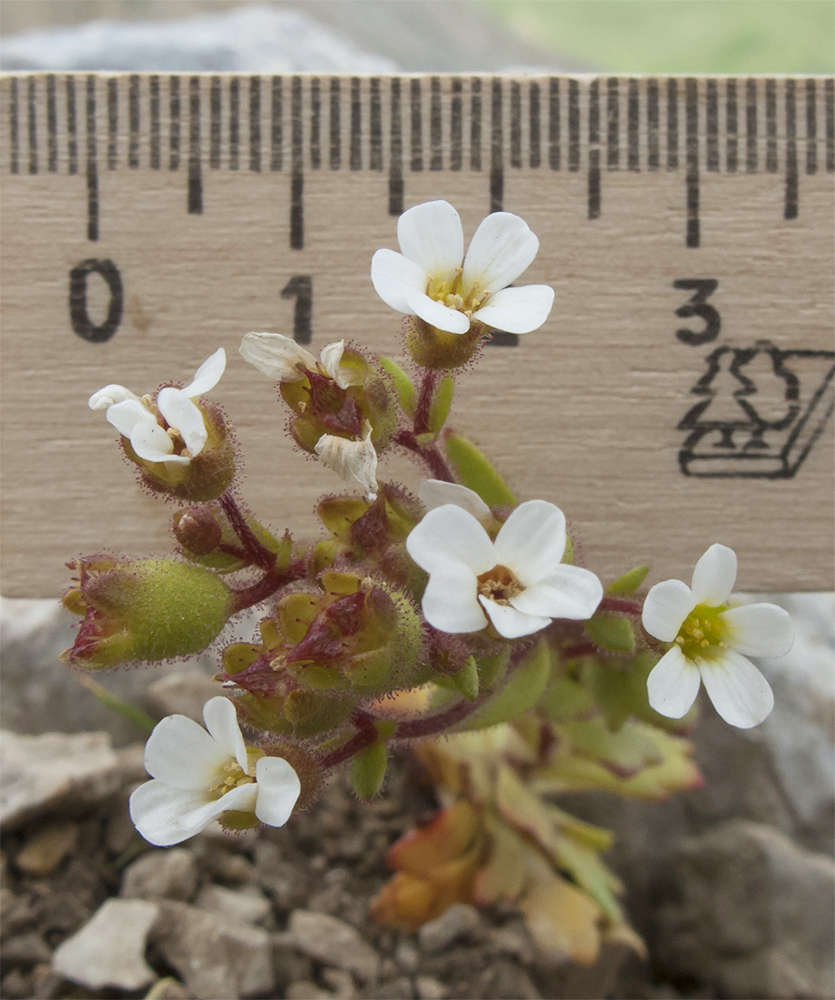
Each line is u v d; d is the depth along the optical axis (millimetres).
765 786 122
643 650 95
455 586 85
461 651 89
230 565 94
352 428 89
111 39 144
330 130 104
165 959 107
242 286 105
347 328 105
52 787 109
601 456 106
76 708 117
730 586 90
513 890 111
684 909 118
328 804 116
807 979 115
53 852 109
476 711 96
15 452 106
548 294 89
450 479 97
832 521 106
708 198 105
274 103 104
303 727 88
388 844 116
